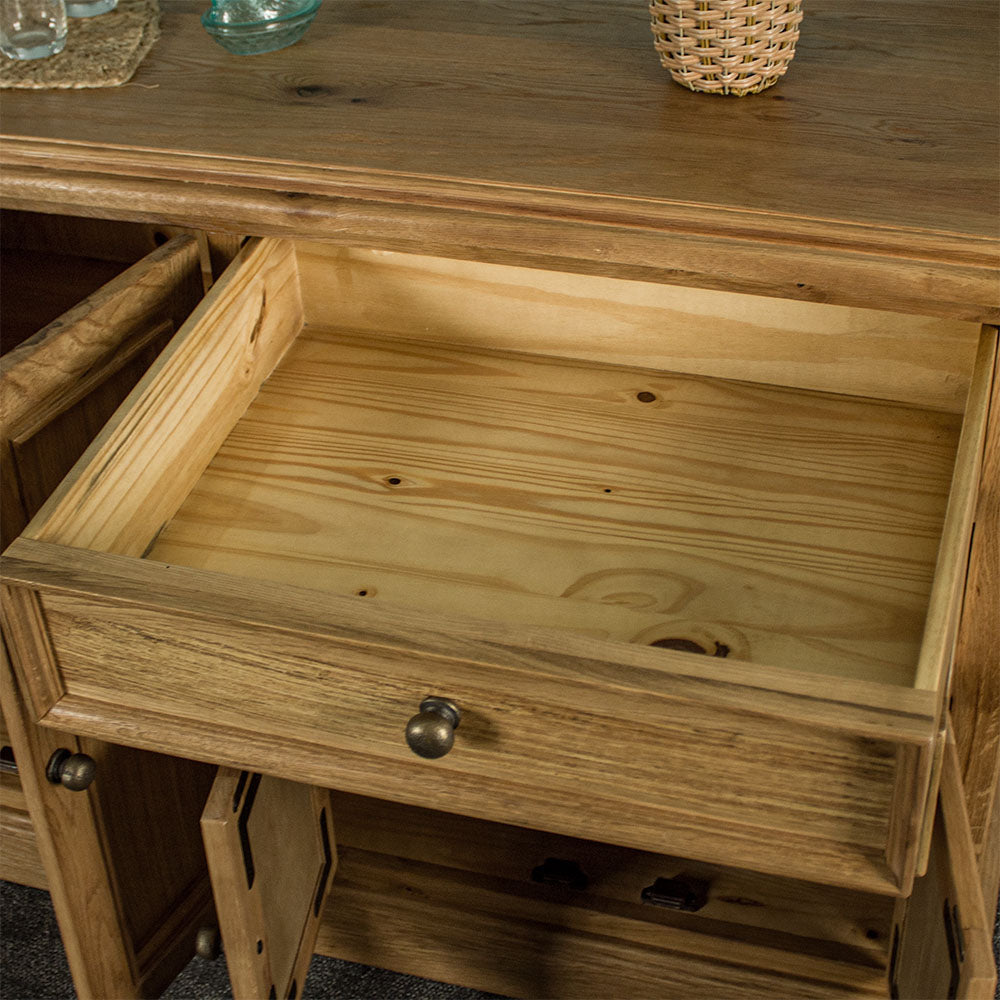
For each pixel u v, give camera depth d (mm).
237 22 1006
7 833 1120
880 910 994
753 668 612
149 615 685
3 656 721
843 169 814
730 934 1011
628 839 684
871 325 928
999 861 980
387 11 1128
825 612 761
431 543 827
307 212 821
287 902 898
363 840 1087
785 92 935
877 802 625
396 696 679
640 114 901
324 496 875
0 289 1161
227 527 847
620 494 868
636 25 1080
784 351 967
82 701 751
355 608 657
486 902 1053
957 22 1069
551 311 1012
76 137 874
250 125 892
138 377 980
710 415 952
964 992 642
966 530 675
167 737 739
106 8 1096
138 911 998
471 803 704
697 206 769
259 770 730
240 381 952
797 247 751
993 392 771
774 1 841
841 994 979
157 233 1177
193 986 1088
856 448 909
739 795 655
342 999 1075
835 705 591
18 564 688
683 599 774
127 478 787
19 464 851
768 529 832
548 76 972
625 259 779
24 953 1102
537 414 958
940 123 880
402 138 866
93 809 875
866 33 1047
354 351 1047
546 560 809
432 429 943
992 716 867
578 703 634
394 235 813
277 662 687
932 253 733
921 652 626
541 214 787
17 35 995
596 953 1028
